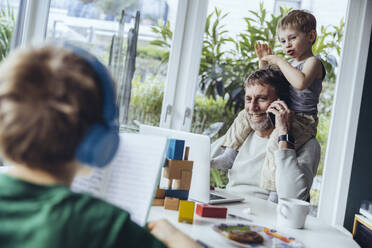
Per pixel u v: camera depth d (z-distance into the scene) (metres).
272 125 2.61
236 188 2.64
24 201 0.55
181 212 1.29
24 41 2.45
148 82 2.73
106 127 0.59
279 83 2.62
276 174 2.30
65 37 2.62
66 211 0.55
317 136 2.65
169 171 1.48
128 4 2.67
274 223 1.44
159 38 2.72
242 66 2.71
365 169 2.61
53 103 0.53
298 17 2.63
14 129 0.52
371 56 2.61
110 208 0.60
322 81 2.65
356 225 2.22
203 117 2.74
